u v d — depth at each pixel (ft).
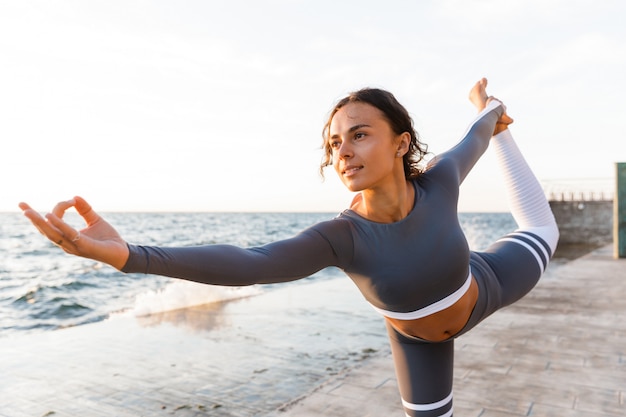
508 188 8.19
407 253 5.67
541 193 8.04
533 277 7.22
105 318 42.11
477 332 23.54
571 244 107.04
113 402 16.30
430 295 5.90
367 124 5.33
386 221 5.79
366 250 5.72
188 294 39.34
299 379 18.56
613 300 32.17
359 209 6.08
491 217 481.87
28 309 46.55
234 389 17.49
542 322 25.72
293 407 14.42
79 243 3.66
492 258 7.09
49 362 20.83
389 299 5.94
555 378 16.84
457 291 6.03
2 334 36.42
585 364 18.42
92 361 21.02
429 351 6.98
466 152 7.09
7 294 54.80
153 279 67.26
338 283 48.16
